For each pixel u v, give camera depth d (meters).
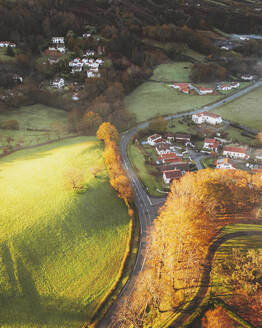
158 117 180.62
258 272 64.56
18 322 66.38
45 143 157.88
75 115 184.75
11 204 94.94
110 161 126.94
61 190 106.00
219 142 164.50
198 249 75.31
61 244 86.50
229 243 79.00
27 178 111.88
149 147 162.50
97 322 68.00
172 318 61.84
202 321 60.22
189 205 86.06
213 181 97.25
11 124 169.62
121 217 102.69
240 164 142.38
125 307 69.81
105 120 187.12
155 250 79.88
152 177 131.75
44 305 71.06
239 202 92.94
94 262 84.00
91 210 100.81
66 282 77.19
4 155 140.00
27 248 81.62
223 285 65.88
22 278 74.81
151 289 69.62
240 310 59.44
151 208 109.56
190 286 67.88
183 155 152.75
